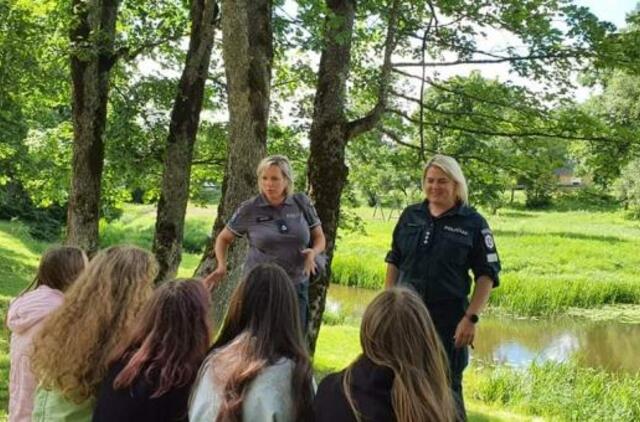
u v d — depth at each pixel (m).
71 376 2.68
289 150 11.38
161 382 2.48
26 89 13.31
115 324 2.73
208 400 2.45
